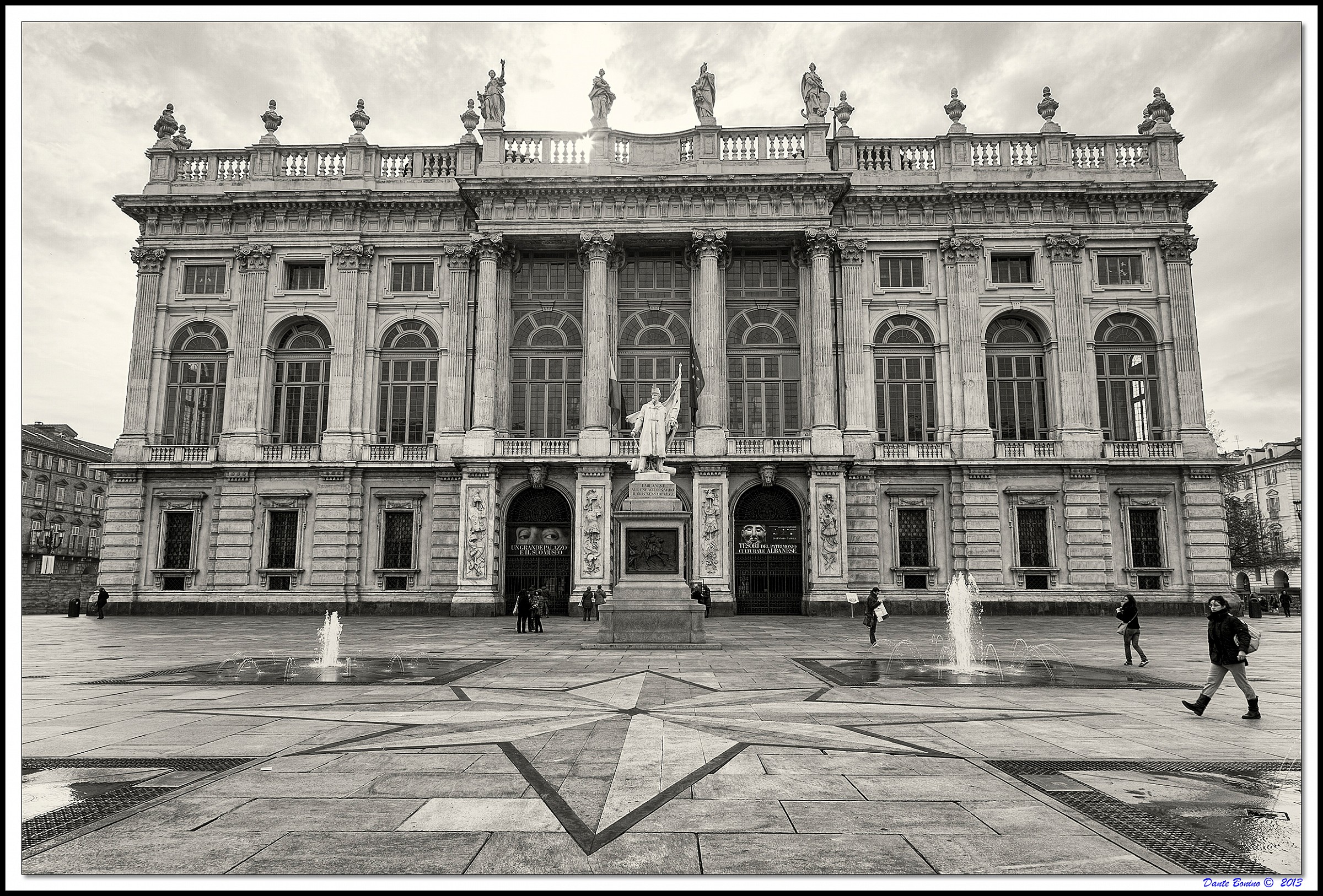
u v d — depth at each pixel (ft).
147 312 134.82
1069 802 23.03
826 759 27.78
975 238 130.82
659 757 28.09
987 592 122.31
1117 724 34.06
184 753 28.68
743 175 127.95
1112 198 130.41
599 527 121.39
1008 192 129.80
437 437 129.80
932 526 126.00
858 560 124.26
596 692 42.42
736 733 31.91
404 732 32.07
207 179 138.51
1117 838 19.99
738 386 133.59
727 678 47.85
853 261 131.23
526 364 134.92
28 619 119.03
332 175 137.90
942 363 129.80
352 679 48.06
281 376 134.62
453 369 131.03
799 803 22.74
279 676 49.52
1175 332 128.16
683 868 18.02
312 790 23.98
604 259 129.49
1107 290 130.41
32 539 182.50
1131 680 48.06
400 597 125.39
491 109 133.39
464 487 123.03
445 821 21.20
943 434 128.36
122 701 39.96
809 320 131.75
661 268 136.87
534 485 124.57
